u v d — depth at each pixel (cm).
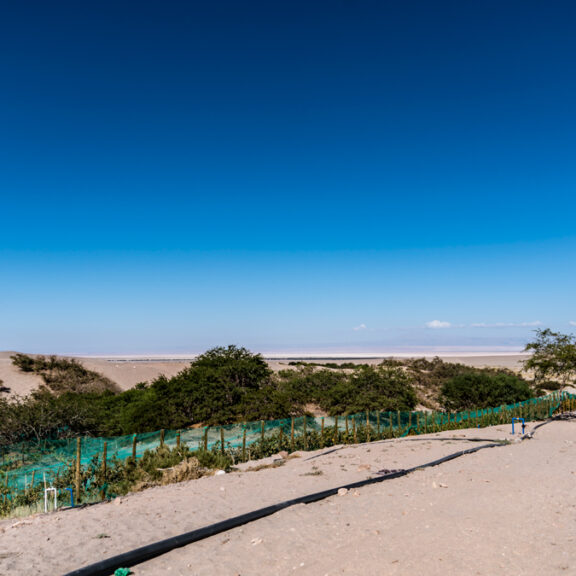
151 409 2514
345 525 779
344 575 584
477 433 2231
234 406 2619
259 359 3106
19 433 2322
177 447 1625
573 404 3294
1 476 1559
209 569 624
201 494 1084
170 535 761
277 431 2152
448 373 5125
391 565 604
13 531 816
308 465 1491
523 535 697
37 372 4550
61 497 1274
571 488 986
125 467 1477
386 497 970
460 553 636
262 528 785
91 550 703
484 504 880
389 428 2383
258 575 598
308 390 3189
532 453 1545
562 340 3125
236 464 1658
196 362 3075
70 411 2559
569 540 670
